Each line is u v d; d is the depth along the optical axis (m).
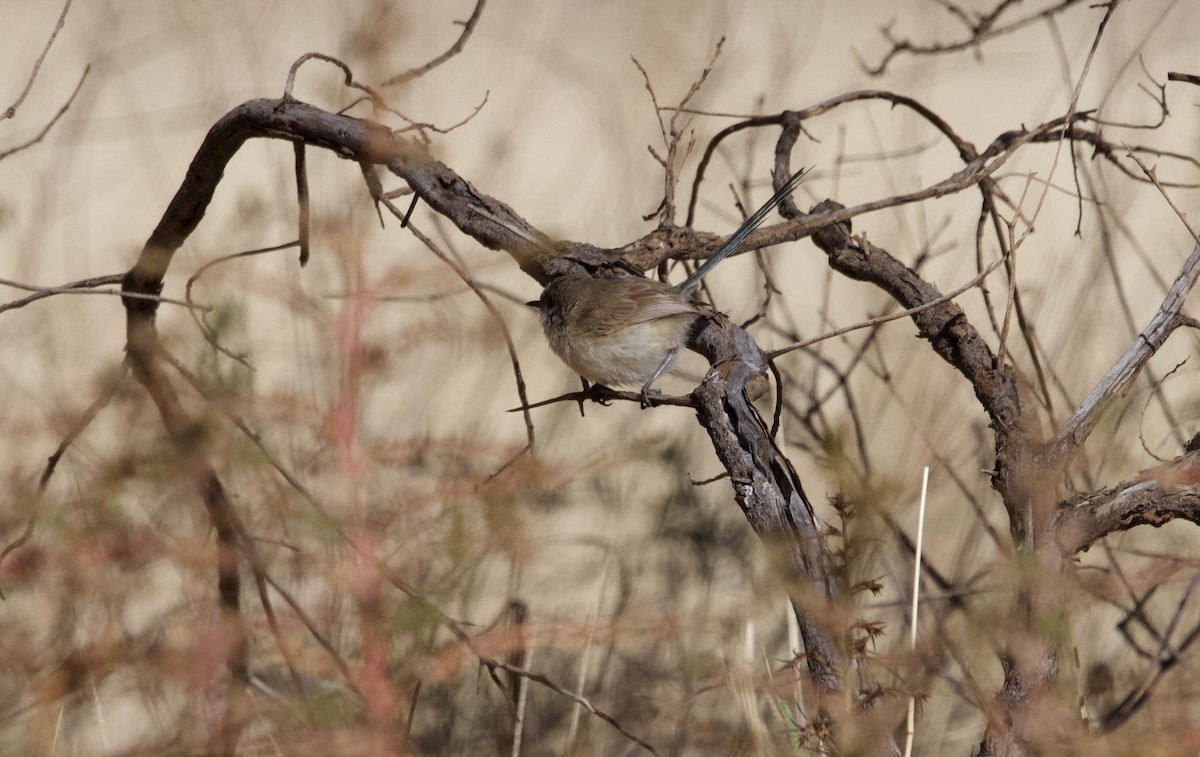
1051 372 9.41
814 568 5.90
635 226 13.72
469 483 6.60
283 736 6.33
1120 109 12.89
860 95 9.52
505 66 18.00
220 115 15.69
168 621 6.91
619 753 9.00
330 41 12.02
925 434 9.21
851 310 14.20
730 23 18.75
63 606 6.74
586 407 13.27
